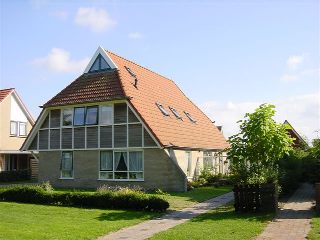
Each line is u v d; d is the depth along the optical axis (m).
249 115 16.98
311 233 11.45
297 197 20.44
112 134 27.27
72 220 14.62
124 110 26.94
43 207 18.00
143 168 26.25
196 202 19.53
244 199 15.70
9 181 37.09
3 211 16.88
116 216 15.59
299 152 28.72
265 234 11.70
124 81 28.08
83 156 28.53
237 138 17.30
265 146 16.50
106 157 27.66
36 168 38.94
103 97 27.22
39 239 11.27
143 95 28.97
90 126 28.22
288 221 13.68
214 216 15.12
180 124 30.70
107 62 29.31
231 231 12.07
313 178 21.58
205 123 38.44
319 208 15.22
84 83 29.48
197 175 30.81
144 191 24.80
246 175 16.94
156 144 25.55
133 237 11.80
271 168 17.73
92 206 18.11
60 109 29.67
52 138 29.88
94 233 12.20
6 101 40.81
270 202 15.46
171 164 25.42
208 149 32.78
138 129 26.30
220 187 28.08
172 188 25.22
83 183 28.34
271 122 16.84
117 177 27.11
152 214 16.05
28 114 43.47
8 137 40.84
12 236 11.56
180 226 13.12
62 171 29.38
